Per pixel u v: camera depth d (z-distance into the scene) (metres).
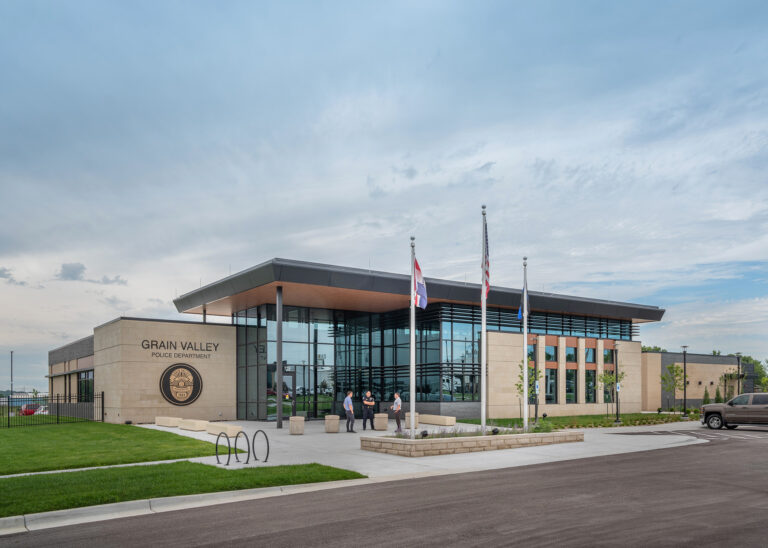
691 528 9.61
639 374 49.00
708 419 31.88
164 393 35.75
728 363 60.03
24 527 10.16
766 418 29.67
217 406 37.78
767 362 96.88
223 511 11.06
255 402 37.28
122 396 34.56
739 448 21.56
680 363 55.94
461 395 38.34
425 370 38.69
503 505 11.39
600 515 10.54
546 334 43.53
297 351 38.25
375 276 33.47
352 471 15.24
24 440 25.38
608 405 45.94
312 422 35.47
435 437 20.72
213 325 38.22
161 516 10.74
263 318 37.59
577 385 44.34
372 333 42.25
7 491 12.31
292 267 31.02
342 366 40.31
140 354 35.28
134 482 13.18
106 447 21.48
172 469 15.06
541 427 24.17
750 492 12.78
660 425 34.16
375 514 10.68
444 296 37.19
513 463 17.44
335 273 32.16
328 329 40.00
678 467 16.66
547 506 11.30
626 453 20.03
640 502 11.68
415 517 10.43
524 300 24.52
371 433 27.12
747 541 8.83
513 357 40.31
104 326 38.25
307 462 16.94
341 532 9.47
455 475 15.18
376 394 41.75
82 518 10.70
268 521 10.23
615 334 49.16
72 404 47.28
